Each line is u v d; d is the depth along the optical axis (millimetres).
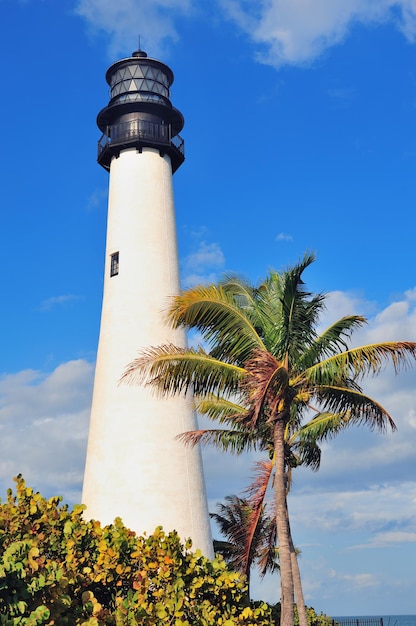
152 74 34875
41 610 11148
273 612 31656
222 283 22422
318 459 27703
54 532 16047
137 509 28422
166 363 20516
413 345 19422
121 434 29344
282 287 21125
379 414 20891
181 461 29391
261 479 23859
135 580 16891
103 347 31250
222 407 25078
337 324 20750
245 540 24391
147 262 31750
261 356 19219
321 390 20969
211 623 17094
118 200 33156
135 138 33250
